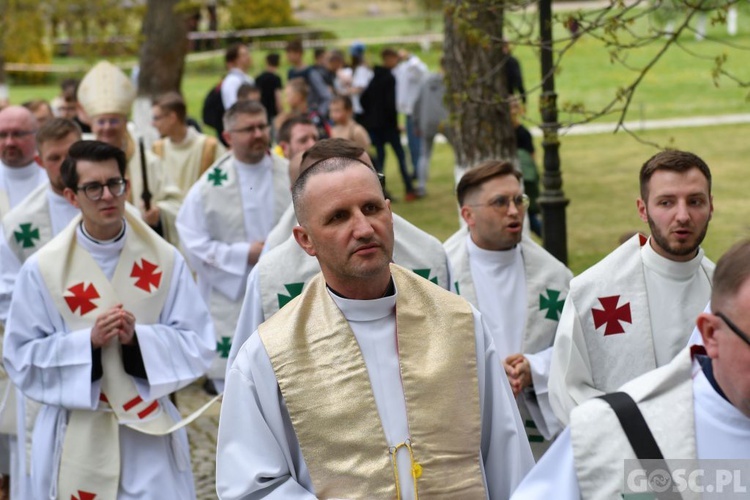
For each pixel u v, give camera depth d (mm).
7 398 7035
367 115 17078
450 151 22719
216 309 8555
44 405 5996
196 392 9711
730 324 2820
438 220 15656
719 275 2869
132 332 5738
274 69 19172
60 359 5695
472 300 5934
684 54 33531
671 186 4781
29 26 22141
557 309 5934
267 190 8602
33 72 39312
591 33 7688
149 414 5859
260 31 42562
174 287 6074
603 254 13211
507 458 3809
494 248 5945
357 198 3621
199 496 7488
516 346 5902
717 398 2992
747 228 3082
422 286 3881
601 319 5004
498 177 5867
